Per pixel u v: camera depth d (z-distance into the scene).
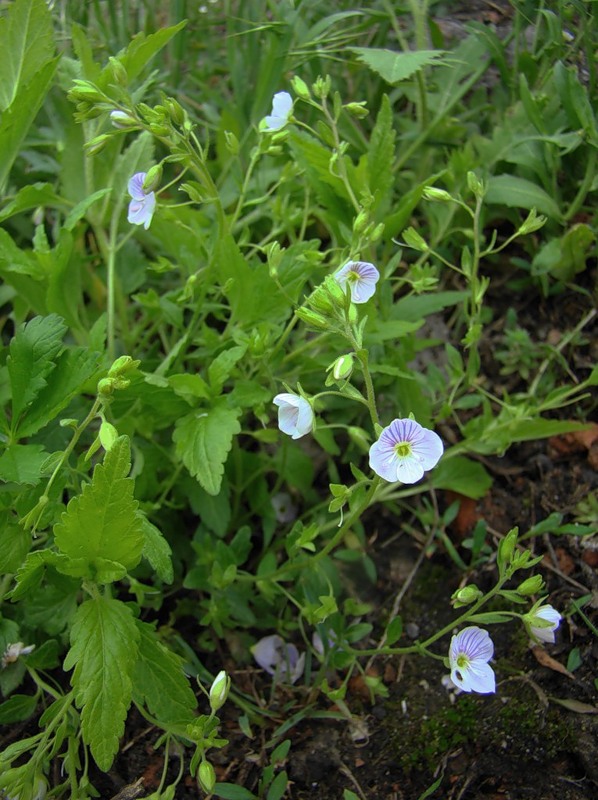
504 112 0.23
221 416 0.17
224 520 0.19
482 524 0.19
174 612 0.19
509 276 0.23
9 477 0.15
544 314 0.22
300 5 0.23
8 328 0.23
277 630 0.19
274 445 0.21
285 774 0.16
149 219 0.17
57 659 0.17
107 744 0.13
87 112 0.16
